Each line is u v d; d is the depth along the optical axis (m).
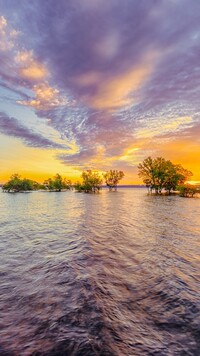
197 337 4.73
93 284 7.29
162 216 24.62
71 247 12.01
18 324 5.14
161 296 6.54
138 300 6.29
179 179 86.06
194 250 11.45
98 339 4.57
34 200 57.06
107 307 5.87
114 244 12.61
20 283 7.44
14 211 31.25
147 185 95.25
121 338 4.63
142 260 9.86
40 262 9.65
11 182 138.50
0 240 13.88
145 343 4.49
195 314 5.61
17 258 10.26
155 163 89.44
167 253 10.91
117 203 44.28
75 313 5.55
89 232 15.98
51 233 15.93
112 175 142.88
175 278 7.90
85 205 40.16
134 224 19.42
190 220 21.69
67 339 4.57
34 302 6.16
